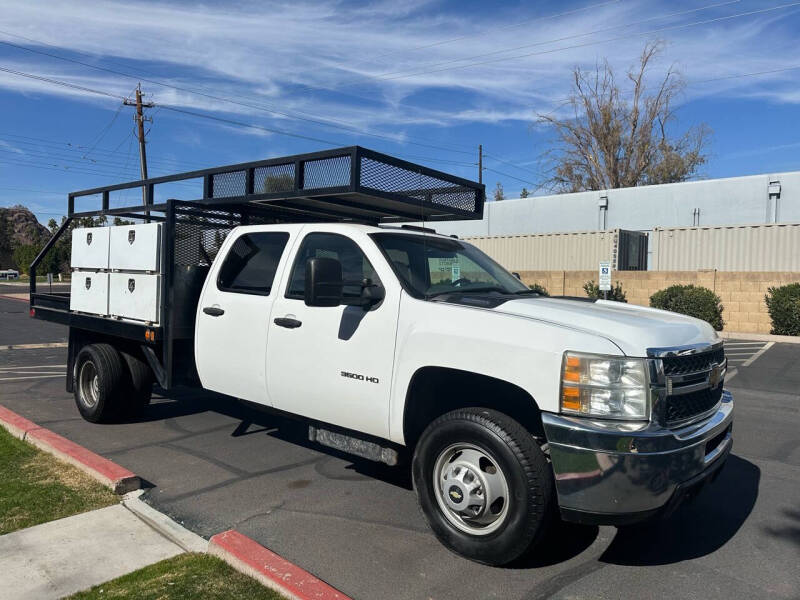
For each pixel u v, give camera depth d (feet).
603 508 10.93
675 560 12.75
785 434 23.03
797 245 63.05
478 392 13.79
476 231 100.63
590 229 89.10
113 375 21.48
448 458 12.77
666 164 127.95
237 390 17.42
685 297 60.18
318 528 13.96
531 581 11.76
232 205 19.43
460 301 13.48
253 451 19.58
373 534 13.69
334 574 11.89
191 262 19.16
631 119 127.65
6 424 21.12
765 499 16.24
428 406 13.98
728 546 13.43
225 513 14.71
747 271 65.00
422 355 13.17
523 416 13.47
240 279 17.67
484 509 12.11
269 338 16.31
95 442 20.26
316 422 15.96
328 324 14.98
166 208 18.56
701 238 68.49
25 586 11.10
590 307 13.97
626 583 11.76
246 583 11.31
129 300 19.94
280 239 17.19
